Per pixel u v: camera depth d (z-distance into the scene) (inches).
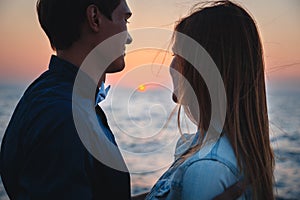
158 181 48.0
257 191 44.1
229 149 43.2
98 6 51.8
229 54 44.5
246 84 44.9
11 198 52.2
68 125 45.4
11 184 50.5
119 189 50.1
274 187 47.4
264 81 46.4
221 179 41.0
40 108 47.0
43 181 44.7
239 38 44.9
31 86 53.3
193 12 47.2
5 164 51.2
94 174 47.9
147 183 301.7
